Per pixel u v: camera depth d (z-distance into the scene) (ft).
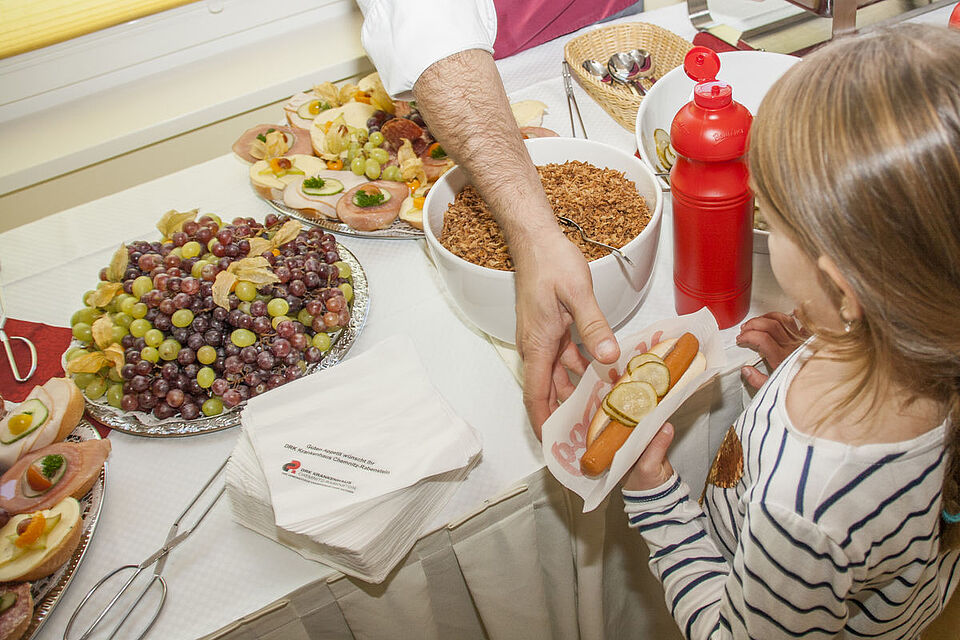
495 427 2.83
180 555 2.57
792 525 1.77
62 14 5.87
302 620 2.60
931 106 1.40
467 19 2.97
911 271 1.48
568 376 2.77
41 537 2.48
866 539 1.78
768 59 3.57
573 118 4.14
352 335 3.15
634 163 3.01
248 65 6.36
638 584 3.60
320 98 4.51
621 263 2.65
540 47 4.82
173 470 2.85
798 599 1.84
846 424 1.77
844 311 1.70
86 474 2.72
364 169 3.84
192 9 6.24
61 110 6.15
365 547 2.35
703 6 4.58
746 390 2.96
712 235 2.54
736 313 2.86
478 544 2.74
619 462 2.17
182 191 4.23
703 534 2.50
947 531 2.08
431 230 2.96
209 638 2.36
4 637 2.30
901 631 2.36
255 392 2.96
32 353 3.42
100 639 2.36
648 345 2.56
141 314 3.01
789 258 1.77
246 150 4.19
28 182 5.74
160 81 6.30
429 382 2.81
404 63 2.95
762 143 1.63
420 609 2.83
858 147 1.45
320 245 3.41
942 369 1.63
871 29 1.62
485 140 2.83
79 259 3.92
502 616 3.07
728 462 2.39
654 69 4.39
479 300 2.81
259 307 3.00
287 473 2.54
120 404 2.97
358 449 2.61
